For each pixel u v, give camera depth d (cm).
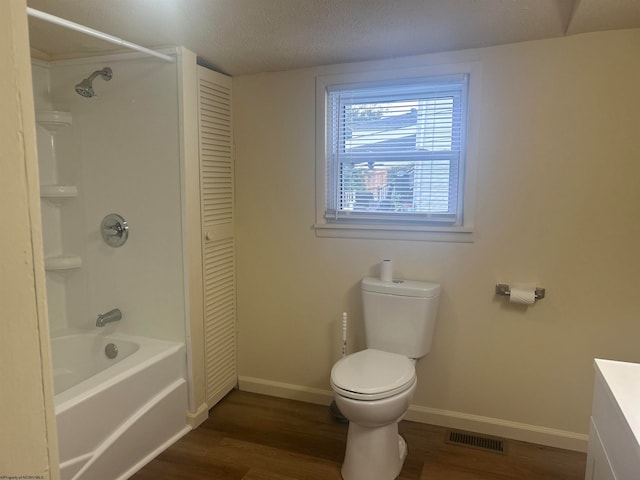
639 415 110
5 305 52
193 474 206
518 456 218
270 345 280
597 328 214
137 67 229
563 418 224
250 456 219
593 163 207
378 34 203
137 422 208
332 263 260
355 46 218
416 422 248
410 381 195
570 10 178
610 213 207
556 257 217
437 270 238
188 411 243
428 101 234
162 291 240
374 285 232
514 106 216
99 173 245
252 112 265
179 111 223
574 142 209
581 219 212
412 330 227
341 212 256
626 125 201
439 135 234
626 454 108
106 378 197
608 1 168
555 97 209
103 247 249
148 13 185
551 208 215
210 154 247
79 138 246
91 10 183
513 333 228
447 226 234
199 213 240
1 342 52
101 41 218
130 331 250
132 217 241
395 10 179
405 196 244
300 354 274
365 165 250
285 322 274
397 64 234
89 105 241
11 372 53
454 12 181
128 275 246
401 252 244
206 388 254
